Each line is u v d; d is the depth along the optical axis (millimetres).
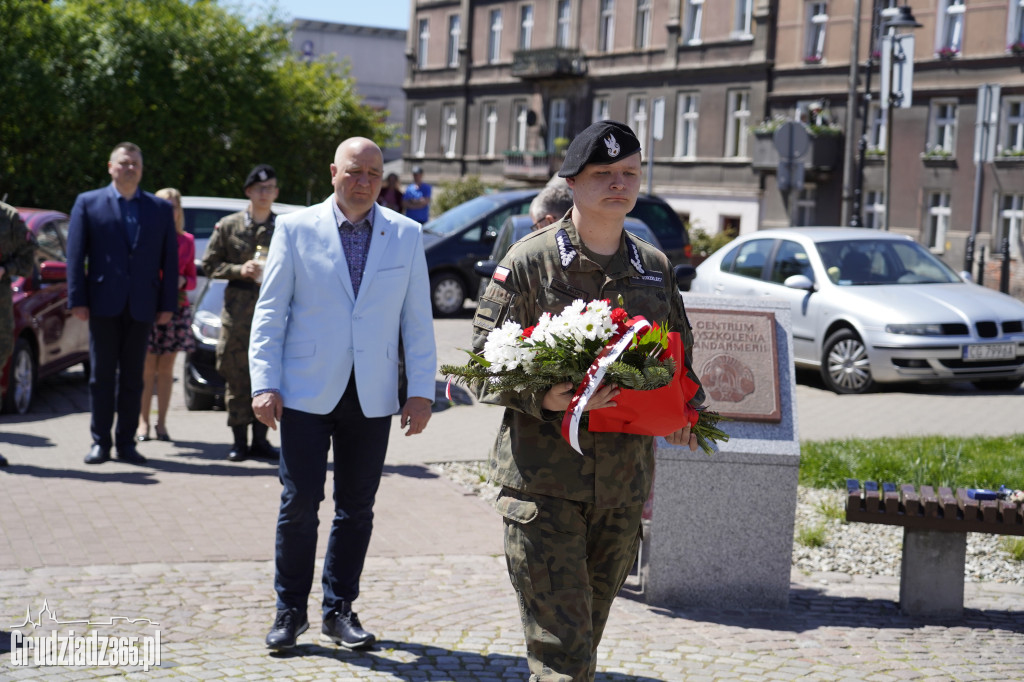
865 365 11602
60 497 6719
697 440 3574
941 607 5230
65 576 5246
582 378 3141
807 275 12414
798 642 4816
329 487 7316
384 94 71750
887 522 5152
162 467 7707
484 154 48281
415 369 4578
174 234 7836
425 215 23812
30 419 9773
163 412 8797
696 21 39000
